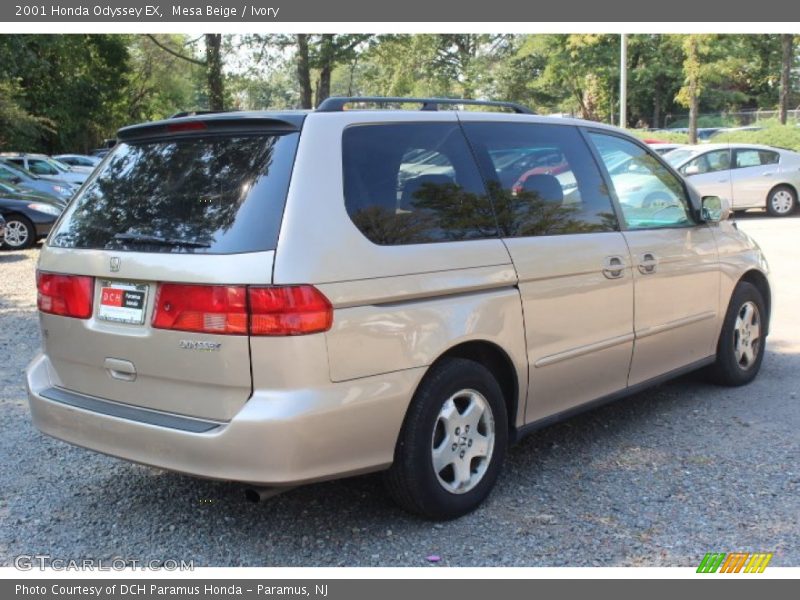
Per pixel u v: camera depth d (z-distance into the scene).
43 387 3.93
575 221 4.43
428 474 3.63
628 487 4.17
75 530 3.81
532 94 43.56
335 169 3.43
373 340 3.36
